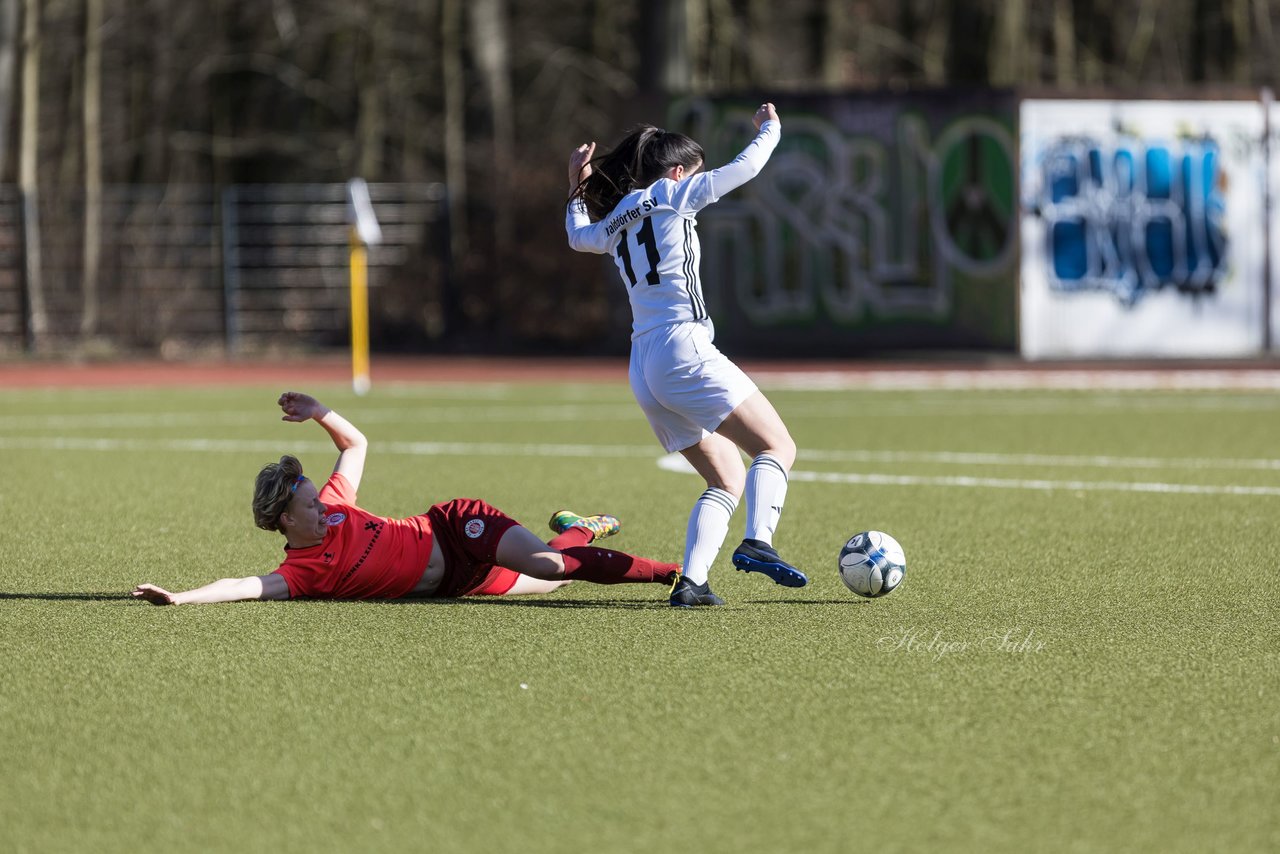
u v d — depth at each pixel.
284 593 25.27
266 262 124.56
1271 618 24.09
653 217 24.81
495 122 141.62
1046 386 82.88
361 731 17.75
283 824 14.84
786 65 156.50
